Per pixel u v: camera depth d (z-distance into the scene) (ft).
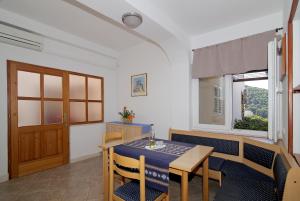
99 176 9.55
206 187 6.62
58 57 11.30
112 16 7.20
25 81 9.80
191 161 5.39
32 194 7.68
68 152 11.70
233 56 9.04
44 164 10.46
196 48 10.62
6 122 9.08
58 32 10.53
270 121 6.77
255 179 6.21
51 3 7.84
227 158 8.34
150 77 12.67
